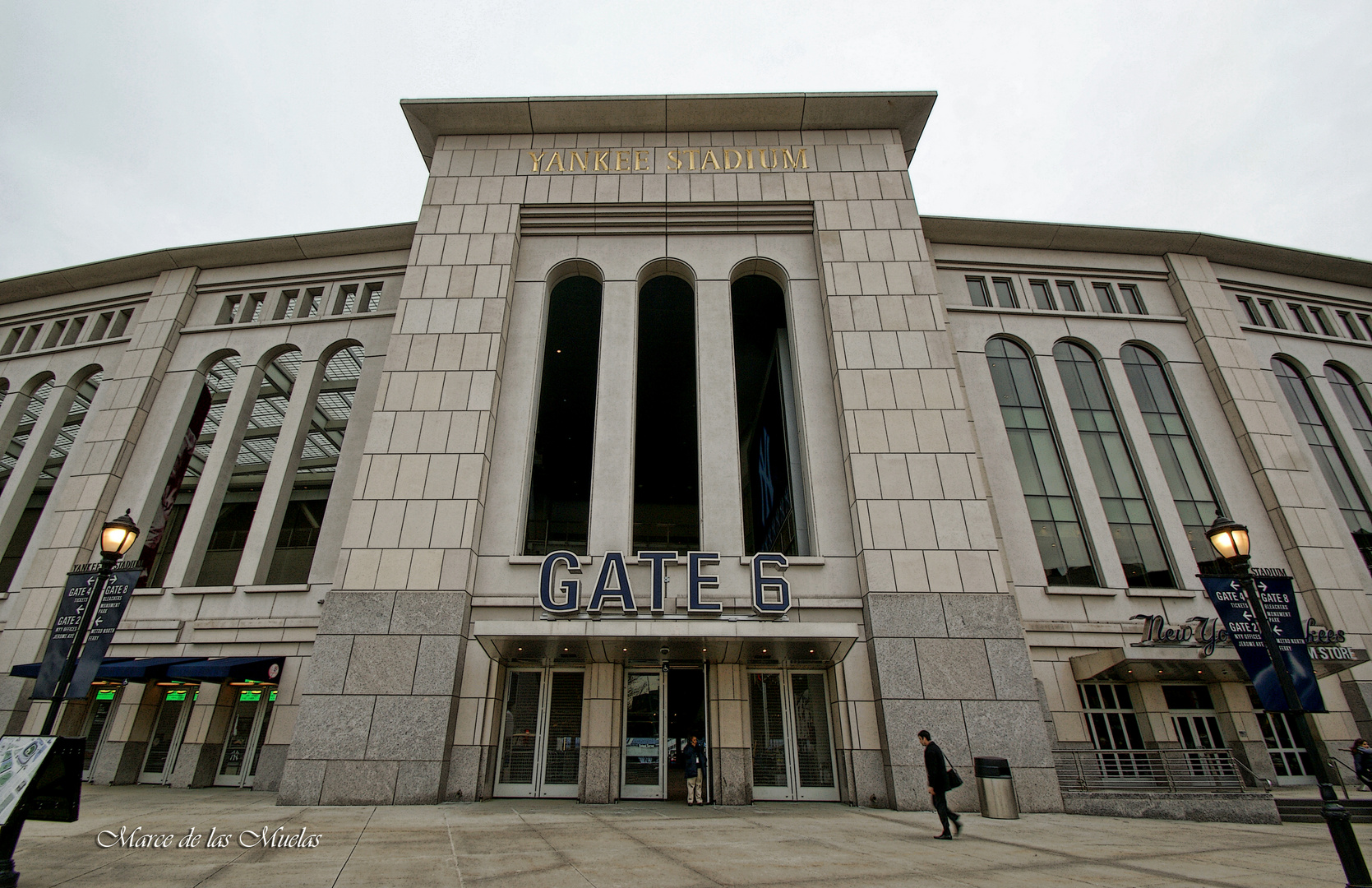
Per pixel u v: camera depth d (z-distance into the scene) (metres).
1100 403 22.80
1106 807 14.33
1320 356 25.14
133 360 23.20
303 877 7.70
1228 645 16.88
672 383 30.22
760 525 28.61
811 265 21.30
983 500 17.31
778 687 17.14
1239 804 13.69
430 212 21.27
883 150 22.44
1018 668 15.76
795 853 9.40
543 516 31.67
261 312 24.52
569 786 16.14
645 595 16.69
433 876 7.78
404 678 15.51
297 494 31.23
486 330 19.42
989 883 7.70
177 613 19.44
